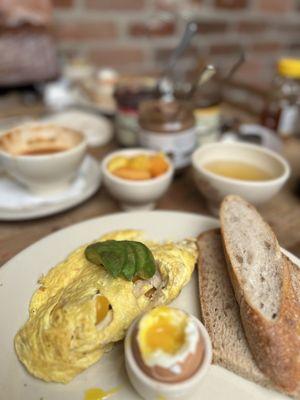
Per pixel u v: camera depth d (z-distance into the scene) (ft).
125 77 2.04
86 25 2.27
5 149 1.07
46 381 0.62
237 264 0.78
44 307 0.71
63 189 1.09
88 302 0.65
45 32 1.86
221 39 2.80
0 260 0.87
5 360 0.63
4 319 0.70
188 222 0.96
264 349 0.62
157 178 0.99
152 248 0.82
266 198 0.98
